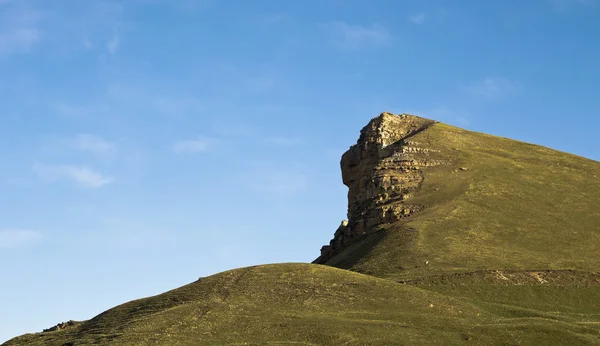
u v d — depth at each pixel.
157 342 91.88
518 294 116.31
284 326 94.31
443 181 166.12
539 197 159.75
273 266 115.06
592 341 92.12
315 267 114.12
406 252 133.25
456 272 122.38
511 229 143.12
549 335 93.00
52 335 110.06
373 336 91.06
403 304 102.69
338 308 101.12
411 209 156.62
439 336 91.94
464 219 146.25
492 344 90.50
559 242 138.75
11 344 110.50
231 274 113.69
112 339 95.50
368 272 129.12
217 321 96.75
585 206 156.38
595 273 123.12
